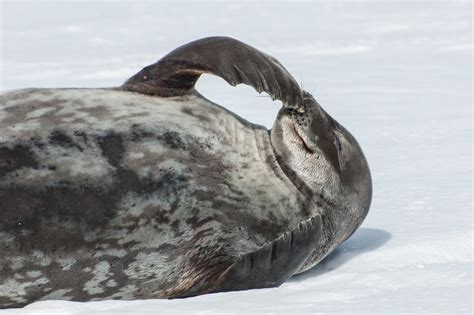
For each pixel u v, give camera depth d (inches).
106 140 767.7
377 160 1277.1
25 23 3149.6
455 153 1295.5
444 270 737.6
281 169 855.1
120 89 860.6
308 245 815.1
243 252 803.4
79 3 3634.4
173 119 816.9
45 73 2107.5
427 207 1011.3
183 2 3575.3
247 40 2652.6
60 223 719.1
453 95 1776.6
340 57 2327.8
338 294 678.5
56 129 761.0
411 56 2316.7
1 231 700.7
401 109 1652.3
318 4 3405.5
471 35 2628.0
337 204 874.8
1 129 751.7
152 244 759.7
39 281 723.4
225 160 823.1
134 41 2694.4
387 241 892.0
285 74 864.9
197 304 660.7
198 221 780.0
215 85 1900.8
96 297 757.9
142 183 757.3
